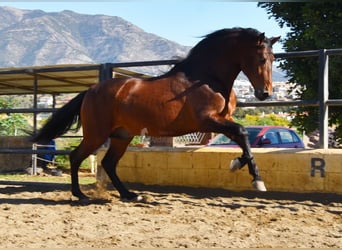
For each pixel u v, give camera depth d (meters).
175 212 6.52
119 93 7.37
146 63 8.70
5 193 8.52
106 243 4.88
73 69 9.38
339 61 11.27
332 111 12.35
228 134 6.84
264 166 7.94
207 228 5.55
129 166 8.97
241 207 6.80
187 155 8.48
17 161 16.95
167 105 7.11
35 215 6.38
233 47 7.04
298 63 12.34
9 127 21.28
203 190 8.20
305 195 7.52
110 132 7.53
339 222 5.85
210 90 7.01
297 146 13.65
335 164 7.45
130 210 6.70
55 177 14.54
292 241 4.94
